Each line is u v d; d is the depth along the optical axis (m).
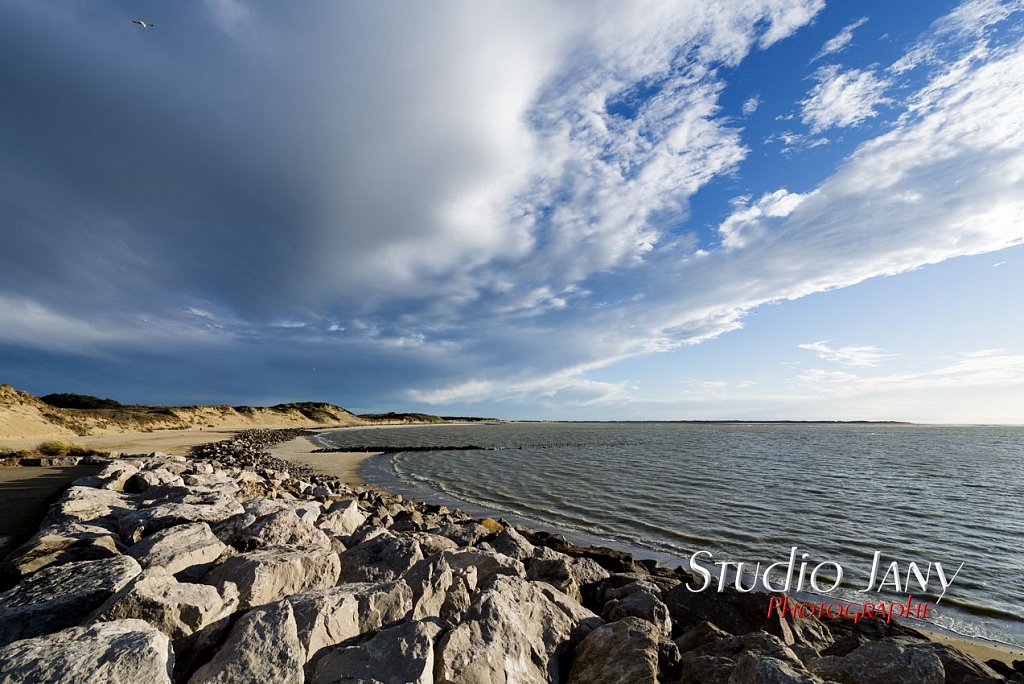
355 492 21.50
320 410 155.50
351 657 4.43
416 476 32.38
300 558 6.30
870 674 5.73
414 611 5.77
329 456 47.09
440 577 6.42
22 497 13.44
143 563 6.29
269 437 70.94
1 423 39.44
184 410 90.88
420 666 4.34
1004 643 9.16
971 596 11.34
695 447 60.22
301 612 4.88
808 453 50.44
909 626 9.84
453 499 23.33
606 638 6.08
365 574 7.09
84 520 9.05
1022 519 18.92
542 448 59.75
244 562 6.01
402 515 15.85
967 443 72.94
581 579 10.03
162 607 4.63
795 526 17.64
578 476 31.42
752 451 53.09
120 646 3.79
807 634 7.83
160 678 3.65
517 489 26.17
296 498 17.73
